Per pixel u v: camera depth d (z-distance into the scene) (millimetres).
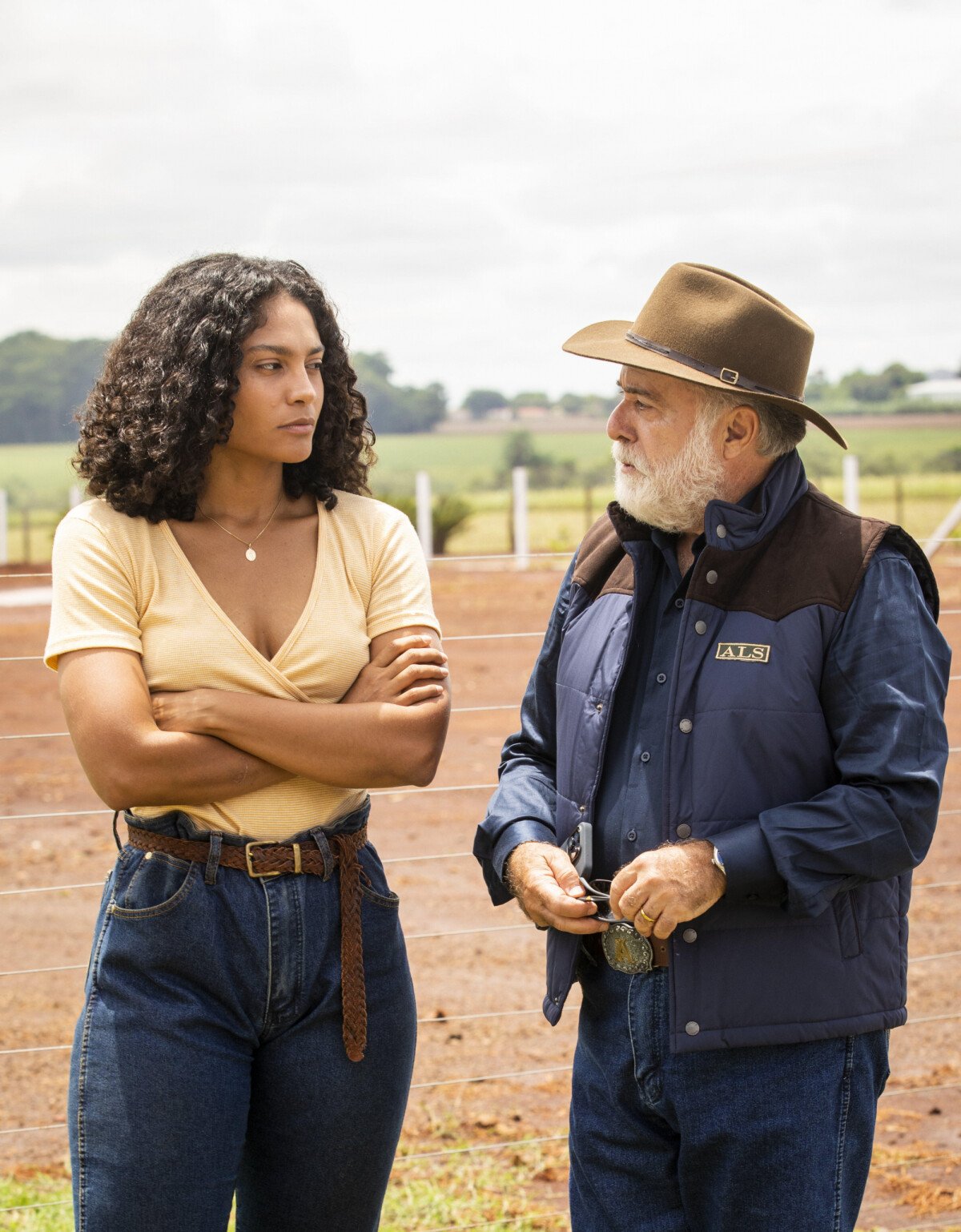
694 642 3254
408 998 3469
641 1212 3486
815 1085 3223
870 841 3070
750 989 3180
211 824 3244
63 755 14117
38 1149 5562
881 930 3303
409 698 3377
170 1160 3141
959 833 10555
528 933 8383
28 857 10195
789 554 3262
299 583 3400
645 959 3277
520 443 105312
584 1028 3578
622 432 3424
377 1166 3441
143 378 3268
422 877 9500
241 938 3209
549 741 3801
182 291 3305
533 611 24359
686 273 3393
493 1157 5484
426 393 148125
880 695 3127
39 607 27203
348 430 3582
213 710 3195
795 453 3412
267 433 3285
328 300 3475
